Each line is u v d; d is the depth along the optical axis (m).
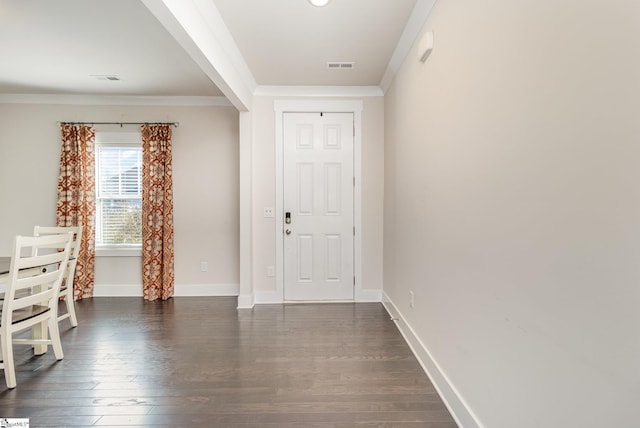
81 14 2.27
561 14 0.94
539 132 1.04
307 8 2.18
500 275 1.27
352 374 2.12
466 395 1.57
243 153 3.54
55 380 2.07
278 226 3.70
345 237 3.73
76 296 3.84
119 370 2.19
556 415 0.97
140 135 4.00
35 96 3.90
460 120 1.64
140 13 2.27
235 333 2.83
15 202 3.95
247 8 2.18
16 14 2.27
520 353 1.15
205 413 1.74
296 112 3.67
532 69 1.07
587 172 0.85
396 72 3.01
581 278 0.87
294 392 1.92
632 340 0.73
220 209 4.05
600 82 0.80
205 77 3.39
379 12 2.22
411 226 2.52
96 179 4.03
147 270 3.88
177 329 2.93
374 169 3.70
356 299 3.74
